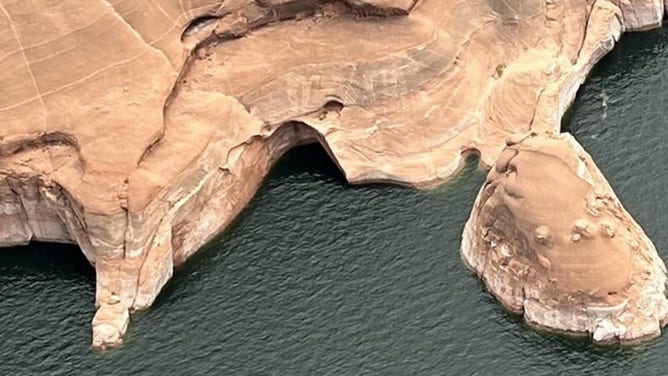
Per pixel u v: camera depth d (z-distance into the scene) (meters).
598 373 70.88
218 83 84.75
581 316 72.44
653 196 80.06
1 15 83.12
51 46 82.31
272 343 73.88
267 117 84.25
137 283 76.50
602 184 75.81
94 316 75.75
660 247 76.94
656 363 71.06
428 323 74.19
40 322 76.06
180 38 84.81
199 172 79.56
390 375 71.50
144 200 76.69
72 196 77.00
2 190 78.88
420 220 80.56
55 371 73.25
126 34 83.50
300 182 84.12
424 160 83.69
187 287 77.75
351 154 83.88
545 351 72.25
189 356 73.56
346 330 74.19
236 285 77.62
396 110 85.12
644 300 72.38
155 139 79.12
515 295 74.31
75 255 80.31
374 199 82.44
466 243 77.62
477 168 83.81
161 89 81.38
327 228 80.69
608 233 72.81
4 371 73.31
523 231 73.44
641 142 83.94
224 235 81.00
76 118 79.50
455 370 71.56
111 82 81.50
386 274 77.25
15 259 80.31
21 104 80.19
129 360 73.69
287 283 77.31
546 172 74.12
